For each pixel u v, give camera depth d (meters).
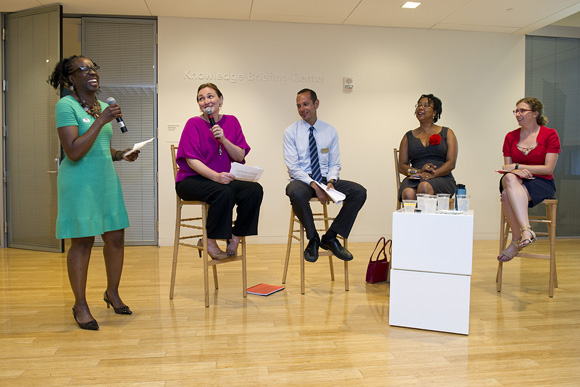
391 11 5.05
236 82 5.42
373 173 5.68
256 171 2.94
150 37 5.30
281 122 5.51
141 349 2.22
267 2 4.77
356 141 5.65
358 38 5.59
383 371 1.99
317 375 1.94
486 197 5.89
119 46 5.28
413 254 2.52
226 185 2.90
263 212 5.53
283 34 5.47
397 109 5.69
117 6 4.94
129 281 3.62
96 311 2.83
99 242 5.34
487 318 2.73
